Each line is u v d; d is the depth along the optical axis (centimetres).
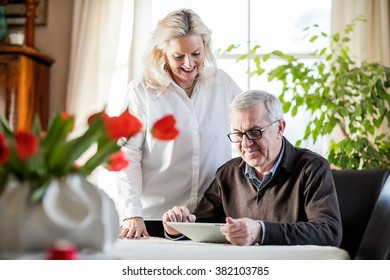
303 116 361
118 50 370
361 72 301
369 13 351
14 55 350
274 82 369
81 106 367
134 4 371
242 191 189
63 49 387
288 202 178
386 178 180
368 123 299
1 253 88
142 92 221
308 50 373
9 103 349
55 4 389
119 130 94
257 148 177
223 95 226
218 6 378
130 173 215
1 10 371
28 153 85
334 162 296
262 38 376
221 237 154
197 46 209
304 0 375
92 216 94
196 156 220
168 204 221
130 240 164
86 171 99
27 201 89
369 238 149
